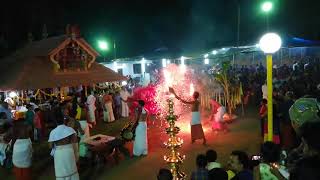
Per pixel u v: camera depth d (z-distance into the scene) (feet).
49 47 54.60
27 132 28.04
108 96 55.42
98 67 58.95
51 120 47.16
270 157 13.55
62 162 23.95
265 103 34.19
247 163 16.57
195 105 36.65
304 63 84.43
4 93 60.18
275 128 30.86
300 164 9.34
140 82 83.71
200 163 18.24
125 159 34.27
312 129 9.40
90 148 31.07
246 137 39.09
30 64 53.26
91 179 29.45
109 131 48.88
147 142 37.50
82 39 55.31
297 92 44.37
